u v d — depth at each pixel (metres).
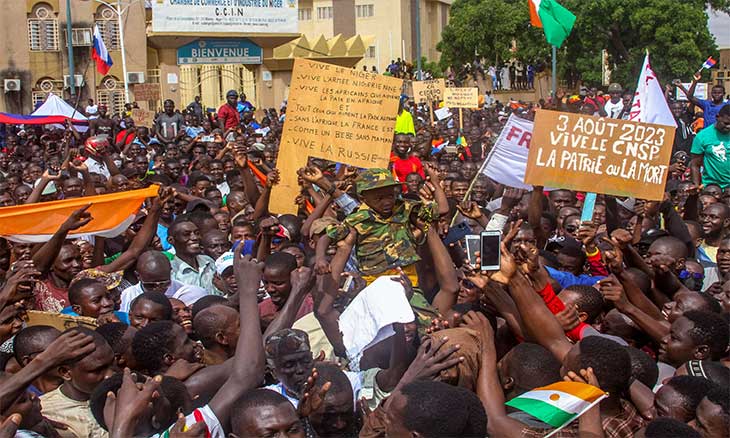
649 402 4.77
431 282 6.75
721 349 5.53
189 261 8.66
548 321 5.21
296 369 4.61
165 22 34.72
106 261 9.01
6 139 25.05
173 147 18.33
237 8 35.78
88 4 37.66
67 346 4.27
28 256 7.57
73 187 11.31
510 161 9.98
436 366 4.56
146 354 5.23
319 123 9.79
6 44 37.00
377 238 6.42
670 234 9.04
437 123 23.86
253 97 48.72
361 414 5.10
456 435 4.00
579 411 4.11
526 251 5.59
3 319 5.41
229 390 4.57
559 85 39.72
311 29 55.56
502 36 44.69
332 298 6.04
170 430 4.23
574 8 33.94
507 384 4.96
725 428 4.23
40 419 4.59
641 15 32.31
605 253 6.16
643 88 10.54
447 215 8.35
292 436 4.13
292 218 8.98
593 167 8.00
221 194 12.17
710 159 12.70
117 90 38.47
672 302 6.54
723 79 36.06
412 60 56.81
